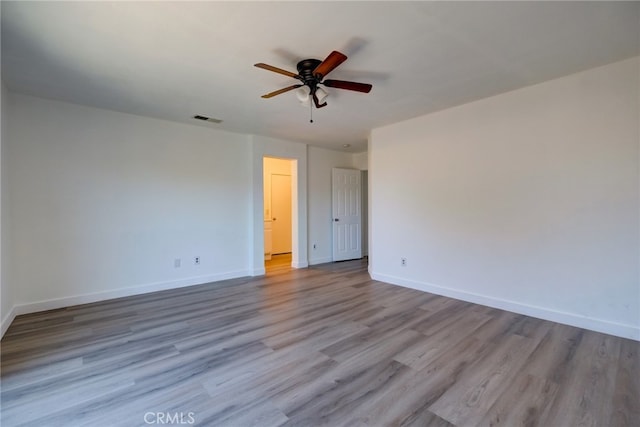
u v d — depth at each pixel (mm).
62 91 3158
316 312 3334
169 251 4289
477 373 2090
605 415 1666
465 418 1654
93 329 2865
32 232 3311
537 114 3047
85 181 3635
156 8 1837
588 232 2781
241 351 2430
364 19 1971
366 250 7184
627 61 2555
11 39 2168
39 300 3354
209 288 4324
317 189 6141
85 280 3645
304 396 1854
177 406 1762
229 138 4871
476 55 2457
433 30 2104
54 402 1793
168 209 4273
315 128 4648
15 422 1626
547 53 2439
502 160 3311
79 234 3602
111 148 3803
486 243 3471
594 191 2742
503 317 3119
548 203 3004
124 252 3918
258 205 5137
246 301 3729
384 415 1683
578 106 2805
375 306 3518
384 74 2791
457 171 3711
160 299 3807
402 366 2189
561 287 2945
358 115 4004
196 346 2520
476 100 3477
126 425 1609
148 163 4090
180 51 2361
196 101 3453
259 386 1957
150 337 2693
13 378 2045
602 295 2721
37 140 3336
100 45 2264
